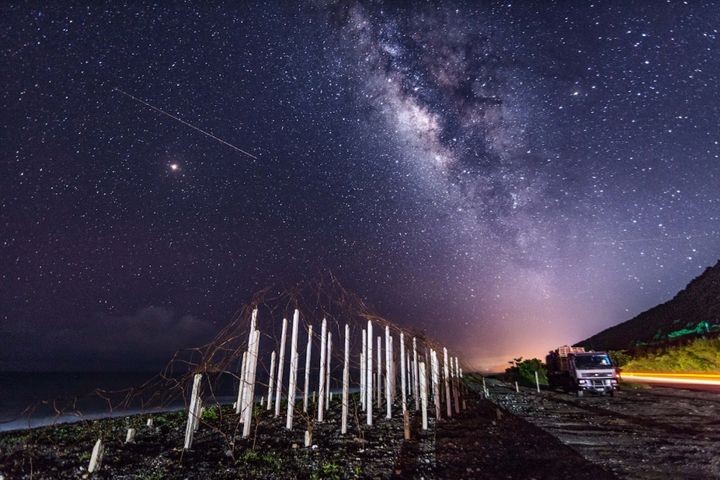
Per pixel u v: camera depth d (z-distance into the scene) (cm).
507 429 1066
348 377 1005
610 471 693
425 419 1040
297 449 814
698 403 1584
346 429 984
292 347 1033
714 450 829
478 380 2659
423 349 1388
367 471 686
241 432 961
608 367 1980
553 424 1148
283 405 1453
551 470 700
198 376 855
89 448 823
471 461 755
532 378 2795
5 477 656
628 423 1162
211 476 650
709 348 3100
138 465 707
